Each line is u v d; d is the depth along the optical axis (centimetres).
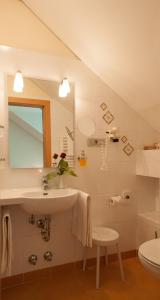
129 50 185
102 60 212
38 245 205
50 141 213
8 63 198
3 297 181
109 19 170
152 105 228
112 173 238
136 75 205
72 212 216
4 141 196
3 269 164
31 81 208
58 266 214
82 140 225
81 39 205
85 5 171
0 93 195
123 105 245
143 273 214
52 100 215
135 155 251
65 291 188
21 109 204
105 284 197
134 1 146
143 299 177
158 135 263
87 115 229
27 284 198
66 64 221
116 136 236
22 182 201
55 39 222
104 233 215
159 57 174
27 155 204
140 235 247
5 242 165
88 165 227
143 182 255
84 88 228
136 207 251
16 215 196
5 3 210
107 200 236
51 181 211
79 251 223
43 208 167
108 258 237
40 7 204
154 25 153
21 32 213
